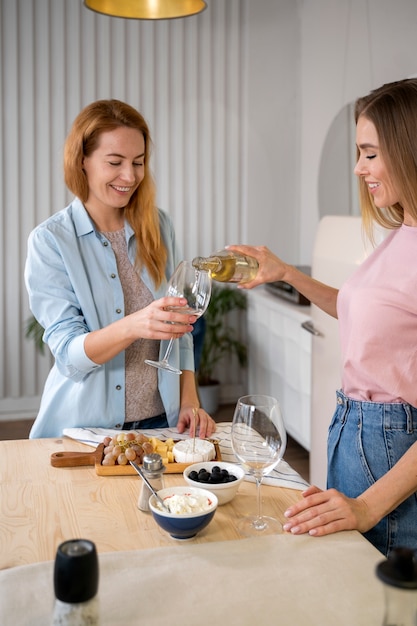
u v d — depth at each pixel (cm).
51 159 460
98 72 461
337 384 278
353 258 257
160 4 230
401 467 137
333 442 165
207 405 485
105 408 197
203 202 492
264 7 477
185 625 101
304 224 491
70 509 141
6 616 102
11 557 122
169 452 165
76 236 200
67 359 187
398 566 77
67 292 196
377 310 154
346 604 107
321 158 458
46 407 202
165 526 126
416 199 150
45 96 454
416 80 151
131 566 116
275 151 493
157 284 207
